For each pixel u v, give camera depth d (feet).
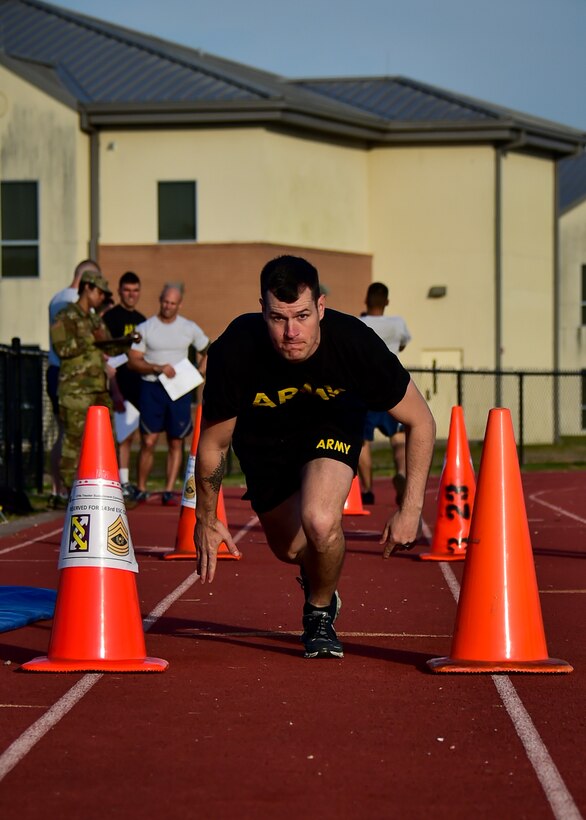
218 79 165.58
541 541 64.13
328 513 30.63
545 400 186.09
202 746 24.90
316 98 184.55
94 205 162.81
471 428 179.52
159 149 162.40
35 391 88.58
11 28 179.73
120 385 80.07
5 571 51.06
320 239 169.17
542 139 181.68
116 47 174.19
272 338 28.63
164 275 162.81
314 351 29.40
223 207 161.68
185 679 30.60
